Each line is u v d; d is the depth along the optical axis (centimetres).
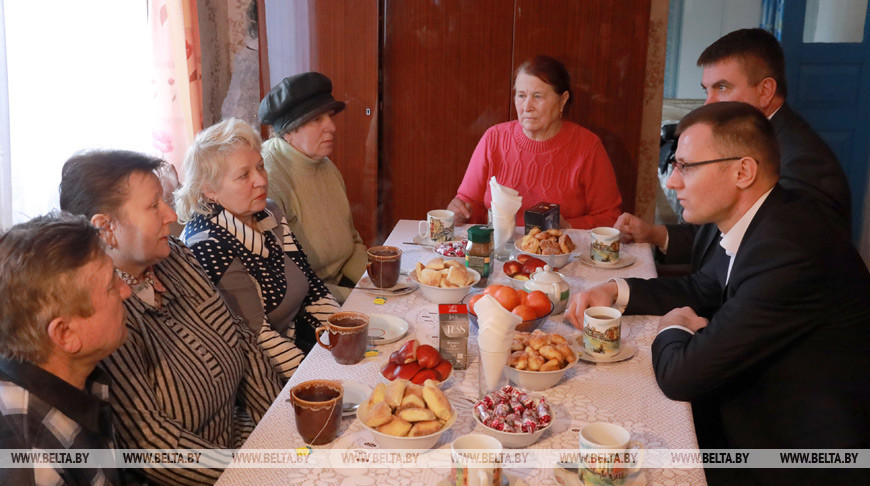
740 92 224
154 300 153
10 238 111
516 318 131
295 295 207
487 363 133
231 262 190
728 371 142
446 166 344
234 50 360
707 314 191
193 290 163
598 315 158
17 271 108
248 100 367
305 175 255
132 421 135
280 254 208
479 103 334
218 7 353
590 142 286
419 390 124
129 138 296
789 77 454
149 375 144
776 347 145
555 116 280
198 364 153
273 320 203
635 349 161
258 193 196
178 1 295
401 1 326
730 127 155
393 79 336
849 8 439
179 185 224
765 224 152
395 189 349
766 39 223
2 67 222
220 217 193
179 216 200
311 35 333
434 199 349
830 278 144
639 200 355
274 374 178
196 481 138
